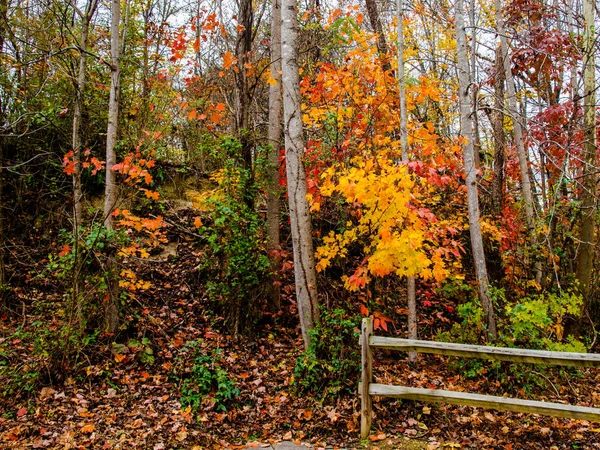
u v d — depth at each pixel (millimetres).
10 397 4645
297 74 6055
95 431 4215
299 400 5047
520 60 8523
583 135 7699
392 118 7180
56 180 8203
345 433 4445
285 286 7684
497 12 9320
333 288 7117
